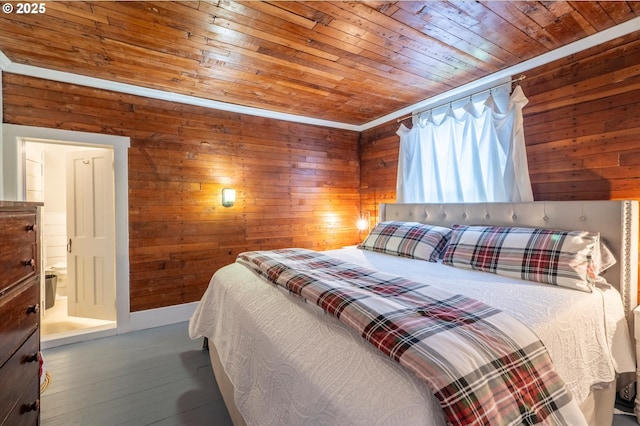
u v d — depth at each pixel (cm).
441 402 77
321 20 188
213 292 221
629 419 171
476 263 216
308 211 395
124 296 289
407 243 273
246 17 185
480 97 279
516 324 112
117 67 249
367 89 297
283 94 308
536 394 93
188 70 254
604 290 175
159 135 303
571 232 192
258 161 360
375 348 99
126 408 183
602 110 206
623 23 192
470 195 285
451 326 104
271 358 119
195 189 322
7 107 242
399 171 352
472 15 183
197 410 182
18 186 246
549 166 233
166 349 258
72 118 265
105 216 324
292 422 99
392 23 191
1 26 192
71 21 187
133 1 169
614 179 202
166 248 308
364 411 80
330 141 411
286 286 157
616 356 163
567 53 220
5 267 107
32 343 129
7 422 107
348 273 178
